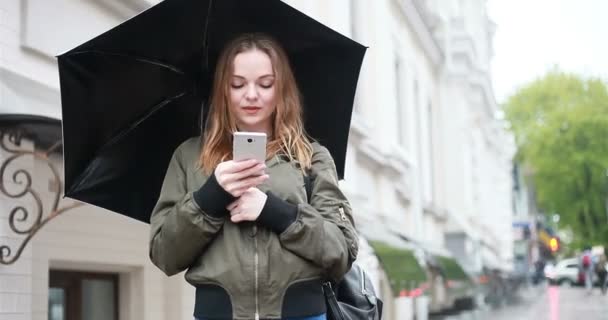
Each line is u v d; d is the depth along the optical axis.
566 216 62.03
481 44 42.69
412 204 21.02
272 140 3.04
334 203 2.92
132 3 7.30
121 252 7.56
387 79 18.12
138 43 3.25
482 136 42.38
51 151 5.76
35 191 5.80
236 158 2.70
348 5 15.45
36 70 5.96
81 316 7.33
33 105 5.85
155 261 2.85
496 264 43.75
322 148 3.06
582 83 63.75
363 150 14.96
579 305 31.45
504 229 55.56
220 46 3.34
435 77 29.91
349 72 3.41
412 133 21.77
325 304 2.95
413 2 20.83
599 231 61.00
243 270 2.69
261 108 2.97
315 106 3.46
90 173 3.36
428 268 19.50
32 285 6.13
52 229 6.40
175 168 2.99
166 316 8.48
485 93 39.66
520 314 26.25
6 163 5.27
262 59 2.98
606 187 60.81
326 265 2.76
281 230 2.71
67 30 6.38
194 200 2.70
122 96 3.32
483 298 31.12
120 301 7.95
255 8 3.22
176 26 3.24
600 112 61.06
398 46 20.86
